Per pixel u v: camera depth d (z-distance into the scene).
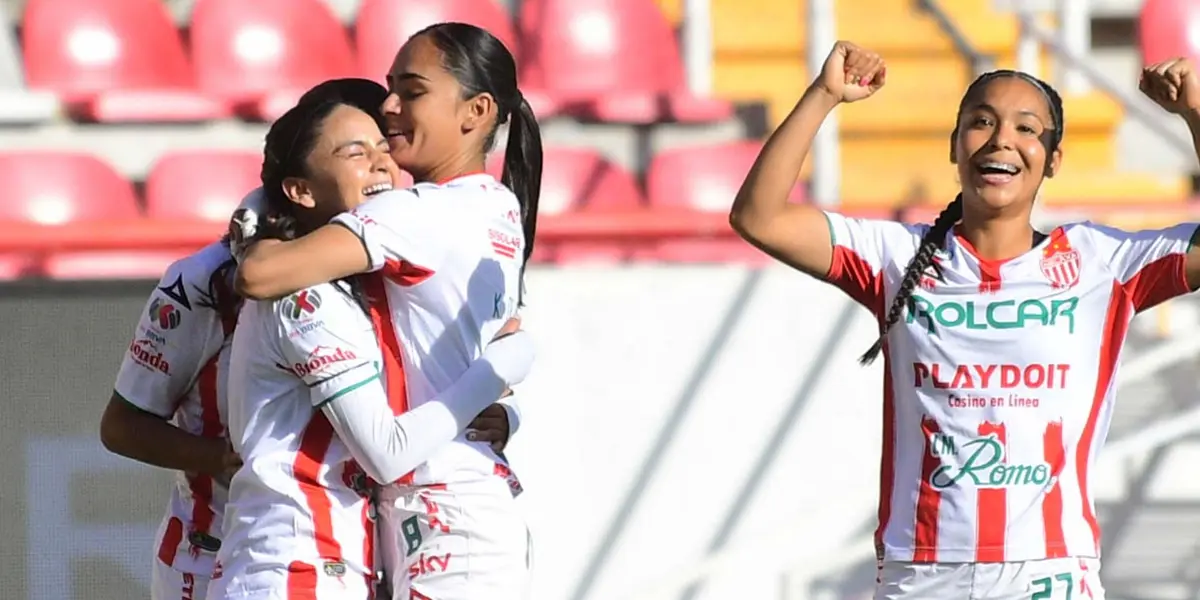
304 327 10.66
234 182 24.62
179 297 11.79
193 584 11.99
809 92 11.86
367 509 11.09
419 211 11.02
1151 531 22.94
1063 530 11.58
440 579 11.02
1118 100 23.92
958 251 11.80
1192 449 23.02
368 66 27.83
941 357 11.70
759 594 20.48
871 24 30.09
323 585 10.74
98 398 16.95
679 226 21.03
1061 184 26.33
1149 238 11.88
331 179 11.16
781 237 11.90
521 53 28.89
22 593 16.53
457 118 11.57
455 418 10.83
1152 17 30.47
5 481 16.64
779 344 20.58
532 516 20.09
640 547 20.30
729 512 20.45
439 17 28.47
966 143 11.77
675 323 20.42
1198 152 11.85
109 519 16.80
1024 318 11.64
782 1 30.38
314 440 10.88
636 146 26.55
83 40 27.05
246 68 27.41
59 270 20.16
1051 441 11.59
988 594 11.55
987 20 30.38
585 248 22.94
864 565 21.83
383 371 11.12
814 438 20.59
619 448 20.30
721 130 26.98
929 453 11.69
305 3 28.19
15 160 24.27
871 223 12.15
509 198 11.69
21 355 16.83
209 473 11.76
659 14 29.72
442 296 11.10
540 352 20.16
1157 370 23.67
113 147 24.97
